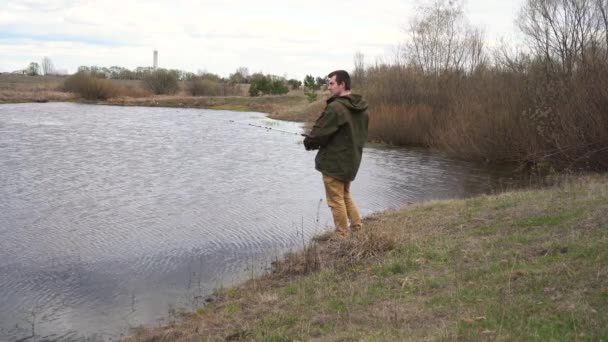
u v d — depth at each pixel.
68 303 6.43
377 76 30.08
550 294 4.53
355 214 7.77
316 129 7.12
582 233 6.04
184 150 21.25
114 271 7.48
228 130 30.91
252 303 5.88
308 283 6.12
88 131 27.89
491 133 18.67
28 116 37.12
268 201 11.89
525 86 17.97
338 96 7.18
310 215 10.59
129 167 16.61
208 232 9.40
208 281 7.09
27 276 7.29
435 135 23.25
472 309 4.50
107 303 6.41
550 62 16.88
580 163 14.47
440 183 14.48
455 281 5.30
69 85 61.94
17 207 11.09
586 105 14.26
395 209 10.42
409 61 29.06
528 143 17.28
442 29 28.30
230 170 16.38
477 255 6.01
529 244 6.07
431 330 4.19
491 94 19.94
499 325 4.11
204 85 70.19
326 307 5.20
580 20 16.20
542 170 16.03
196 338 5.09
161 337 5.33
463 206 9.28
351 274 6.20
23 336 5.61
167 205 11.45
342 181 7.45
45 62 95.12
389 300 5.10
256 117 43.44
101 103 57.47
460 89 24.95
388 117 25.91
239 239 8.98
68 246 8.59
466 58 27.45
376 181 14.75
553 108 15.49
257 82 66.94
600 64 14.56
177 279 7.18
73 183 13.75
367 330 4.45
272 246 8.56
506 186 13.80
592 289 4.46
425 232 7.66
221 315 5.64
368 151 22.78
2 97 55.34
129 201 11.80
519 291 4.72
